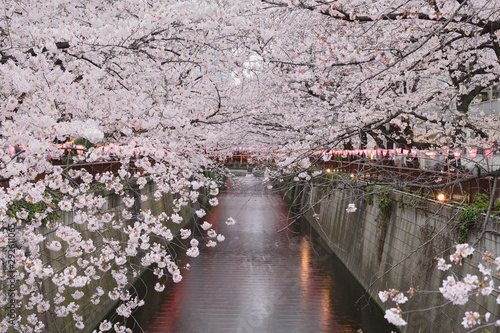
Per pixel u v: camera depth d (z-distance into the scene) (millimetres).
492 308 7137
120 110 7031
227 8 7473
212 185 8844
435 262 9156
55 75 5742
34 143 4598
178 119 7125
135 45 6422
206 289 13508
